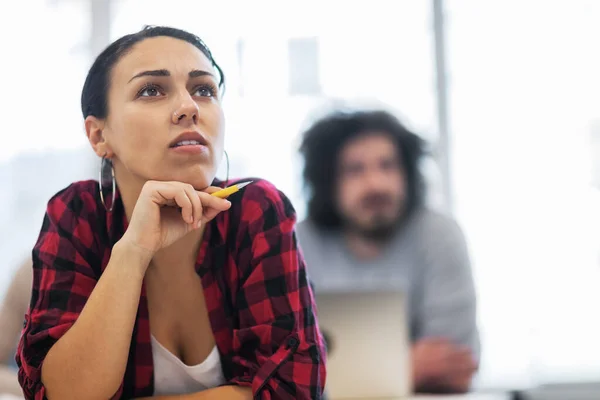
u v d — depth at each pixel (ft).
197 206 3.47
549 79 10.69
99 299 3.49
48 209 3.93
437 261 8.27
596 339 10.08
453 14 10.91
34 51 11.09
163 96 3.56
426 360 7.31
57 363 3.50
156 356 3.90
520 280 10.37
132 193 3.78
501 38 10.82
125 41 3.64
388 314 6.20
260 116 10.69
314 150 8.59
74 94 11.03
